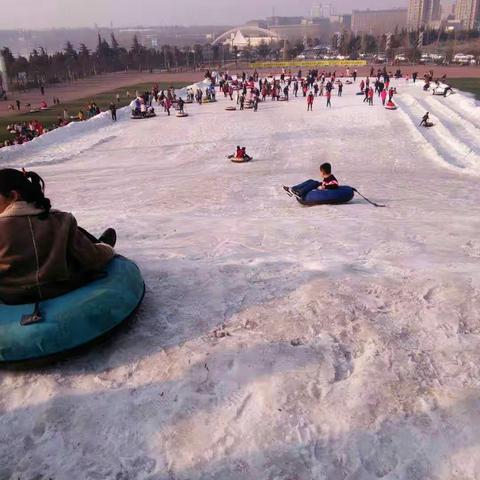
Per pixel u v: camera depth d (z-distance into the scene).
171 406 2.82
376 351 3.26
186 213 10.80
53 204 14.52
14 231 3.12
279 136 30.27
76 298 3.24
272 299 4.05
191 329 3.62
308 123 34.19
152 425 2.68
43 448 2.57
